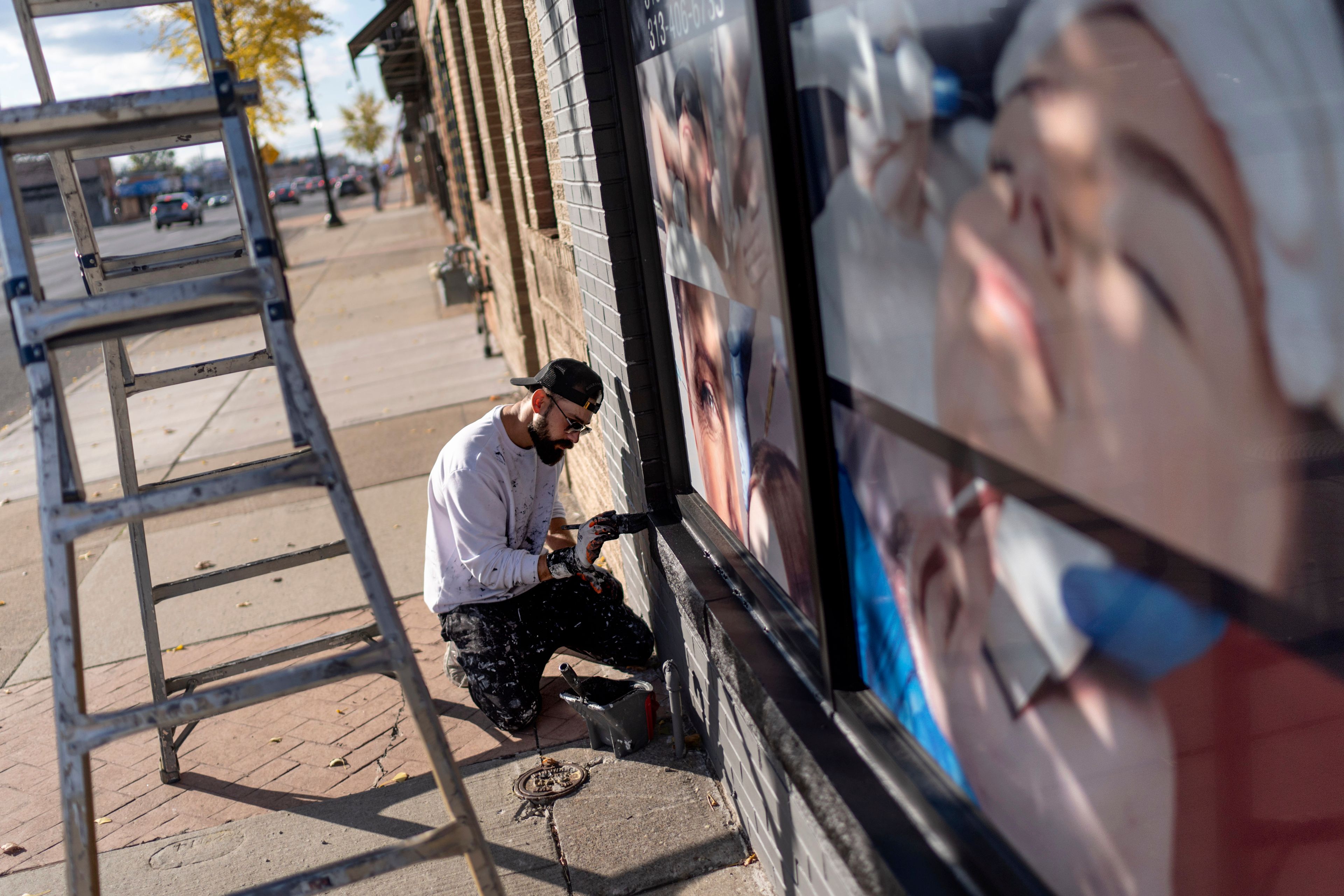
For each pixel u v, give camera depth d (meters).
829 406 2.10
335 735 4.11
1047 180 1.23
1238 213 0.94
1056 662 1.43
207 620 5.40
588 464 5.53
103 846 3.53
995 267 1.39
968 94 1.38
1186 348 1.04
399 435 8.65
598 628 3.99
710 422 3.24
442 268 14.12
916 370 1.70
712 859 3.05
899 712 2.05
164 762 3.86
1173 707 1.19
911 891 1.70
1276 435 0.95
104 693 4.71
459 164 13.77
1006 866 1.63
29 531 7.47
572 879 3.05
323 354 12.95
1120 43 1.06
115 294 1.81
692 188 2.96
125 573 6.24
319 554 3.68
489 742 3.90
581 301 4.41
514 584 3.67
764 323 2.53
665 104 3.07
